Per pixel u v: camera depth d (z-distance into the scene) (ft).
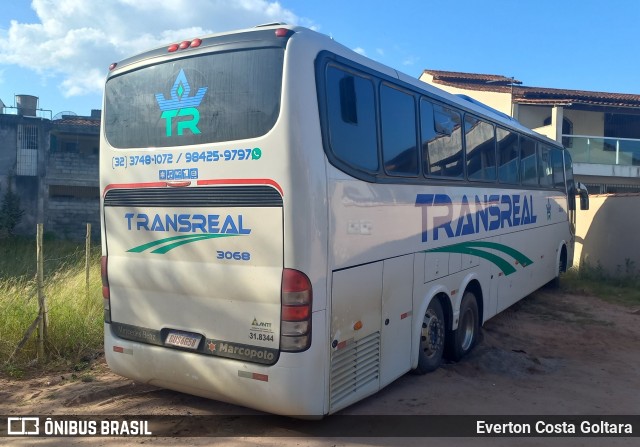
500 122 26.40
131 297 16.62
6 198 71.20
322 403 14.19
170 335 15.78
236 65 14.52
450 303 21.30
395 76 17.67
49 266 40.09
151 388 18.57
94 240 74.54
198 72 15.16
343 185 14.80
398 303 17.61
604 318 31.42
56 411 16.72
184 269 15.37
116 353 16.92
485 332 27.40
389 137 17.08
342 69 15.14
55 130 75.15
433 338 20.56
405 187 17.84
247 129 14.20
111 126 17.03
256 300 14.12
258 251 14.06
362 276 15.65
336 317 14.61
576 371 21.99
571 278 43.16
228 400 14.89
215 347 14.89
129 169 16.44
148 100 16.16
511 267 28.22
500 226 26.40
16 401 17.52
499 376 20.94
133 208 16.40
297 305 13.64
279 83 13.82
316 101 14.01
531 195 31.40
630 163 72.28
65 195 75.56
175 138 15.53
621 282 41.32
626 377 21.35
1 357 20.56
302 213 13.55
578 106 70.59
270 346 13.98
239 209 14.29
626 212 43.60
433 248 19.74
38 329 21.16
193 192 15.10
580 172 71.20
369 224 15.90
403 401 17.81
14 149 73.72
